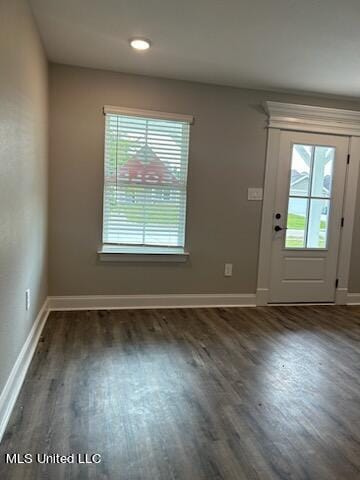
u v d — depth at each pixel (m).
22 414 1.81
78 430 1.70
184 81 3.54
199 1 2.14
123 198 3.55
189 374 2.32
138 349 2.67
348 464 1.58
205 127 3.65
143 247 3.65
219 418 1.86
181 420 1.83
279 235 3.97
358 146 4.05
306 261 4.09
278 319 3.56
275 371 2.42
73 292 3.53
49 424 1.74
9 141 1.79
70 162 3.39
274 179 3.88
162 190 3.63
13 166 1.88
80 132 3.37
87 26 2.52
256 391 2.15
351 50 2.73
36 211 2.65
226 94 3.66
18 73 1.96
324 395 2.14
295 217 3.99
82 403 1.93
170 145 3.59
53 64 3.24
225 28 2.47
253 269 3.95
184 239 3.74
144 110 3.47
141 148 3.53
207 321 3.39
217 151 3.71
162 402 1.98
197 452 1.60
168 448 1.62
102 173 3.46
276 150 3.84
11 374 1.90
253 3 2.13
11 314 1.88
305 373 2.42
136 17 2.37
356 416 1.94
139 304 3.69
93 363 2.40
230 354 2.66
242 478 1.47
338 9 2.17
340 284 4.22
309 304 4.14
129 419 1.81
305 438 1.74
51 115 3.29
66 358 2.46
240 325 3.32
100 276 3.57
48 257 3.40
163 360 2.50
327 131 3.93
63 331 2.96
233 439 1.70
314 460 1.59
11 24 1.78
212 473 1.48
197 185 3.70
